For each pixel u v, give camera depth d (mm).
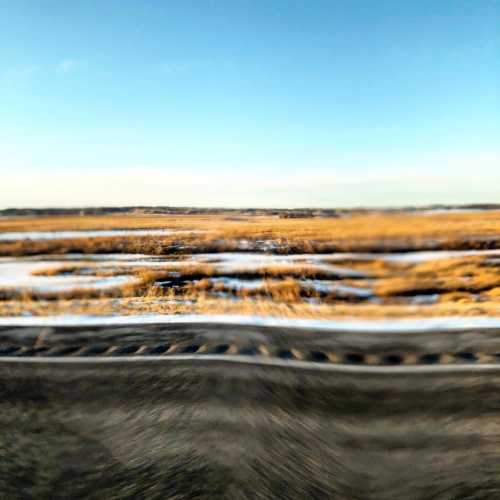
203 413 4441
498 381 5141
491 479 3252
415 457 3588
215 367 5797
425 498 3059
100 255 23078
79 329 8094
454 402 4609
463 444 3766
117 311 9992
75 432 4094
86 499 3115
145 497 3127
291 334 7484
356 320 8633
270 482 3271
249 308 10055
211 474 3389
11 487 3254
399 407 4520
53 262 20703
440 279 13828
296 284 13297
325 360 6074
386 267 15023
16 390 5121
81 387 5184
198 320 8797
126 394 4961
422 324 8109
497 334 7188
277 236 25969
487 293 12266
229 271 15977
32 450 3795
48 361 6191
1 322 8875
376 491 3152
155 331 7848
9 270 18297
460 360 5949
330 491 3152
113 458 3646
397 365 5812
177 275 15711
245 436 3967
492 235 21969
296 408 4531
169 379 5391
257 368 5734
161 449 3773
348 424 4172
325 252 20547
